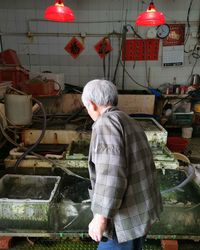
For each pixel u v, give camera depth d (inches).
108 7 162.2
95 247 72.9
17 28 163.9
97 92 45.8
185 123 166.9
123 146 43.1
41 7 160.1
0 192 78.1
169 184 84.9
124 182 41.3
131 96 146.5
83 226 70.2
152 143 99.0
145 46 168.9
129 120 46.8
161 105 165.2
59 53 169.8
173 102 168.1
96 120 47.0
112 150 41.2
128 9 162.9
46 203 66.8
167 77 176.6
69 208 68.0
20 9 160.2
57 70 173.5
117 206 41.1
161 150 96.3
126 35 166.6
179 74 176.1
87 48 169.2
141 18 103.1
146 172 46.4
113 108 47.1
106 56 170.7
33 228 70.4
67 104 136.3
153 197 47.3
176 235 70.5
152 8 101.9
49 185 82.7
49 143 102.5
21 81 121.0
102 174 40.7
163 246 70.3
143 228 45.2
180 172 90.0
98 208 41.0
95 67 173.3
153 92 162.9
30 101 95.3
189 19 165.8
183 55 171.9
